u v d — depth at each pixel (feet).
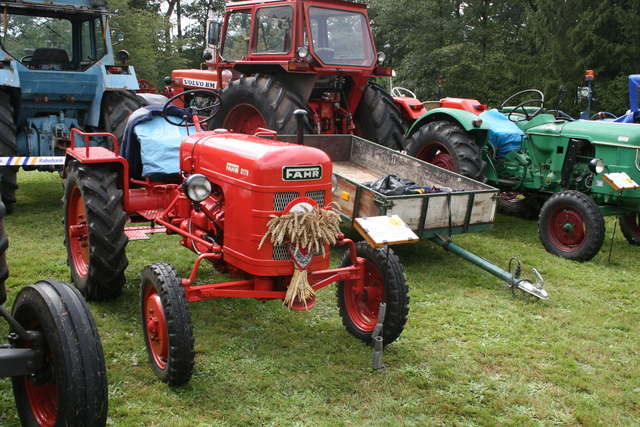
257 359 10.56
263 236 9.55
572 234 17.54
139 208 13.16
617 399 9.62
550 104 51.83
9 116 19.03
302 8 19.66
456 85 58.29
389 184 15.65
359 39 21.53
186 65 74.54
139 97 21.39
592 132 18.84
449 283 14.97
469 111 20.79
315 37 20.56
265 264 9.67
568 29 51.90
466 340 11.66
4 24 20.07
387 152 19.03
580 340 11.82
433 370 10.38
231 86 20.93
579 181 19.60
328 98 20.75
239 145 10.49
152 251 16.60
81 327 6.94
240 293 9.77
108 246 11.82
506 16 66.44
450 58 58.03
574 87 50.37
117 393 9.23
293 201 9.70
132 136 13.43
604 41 48.73
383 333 10.82
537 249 18.52
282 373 10.07
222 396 9.29
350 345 11.25
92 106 21.45
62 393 6.75
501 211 24.43
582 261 17.20
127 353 10.59
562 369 10.55
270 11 20.88
